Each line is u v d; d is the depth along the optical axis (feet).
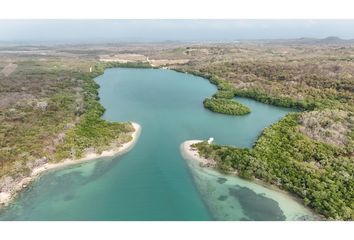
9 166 226.79
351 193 200.75
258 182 221.46
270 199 203.41
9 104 363.97
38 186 215.51
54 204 195.83
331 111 337.72
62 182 220.64
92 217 182.29
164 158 257.34
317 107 376.07
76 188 213.25
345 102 390.21
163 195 205.57
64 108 361.51
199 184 219.20
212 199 202.08
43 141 265.95
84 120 325.21
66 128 298.35
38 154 246.06
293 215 187.93
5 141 261.65
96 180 223.51
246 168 231.09
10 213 186.80
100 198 201.67
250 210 191.83
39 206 193.57
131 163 248.73
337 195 199.11
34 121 310.65
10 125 296.71
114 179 224.74
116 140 281.54
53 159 244.83
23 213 186.60
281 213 189.57
